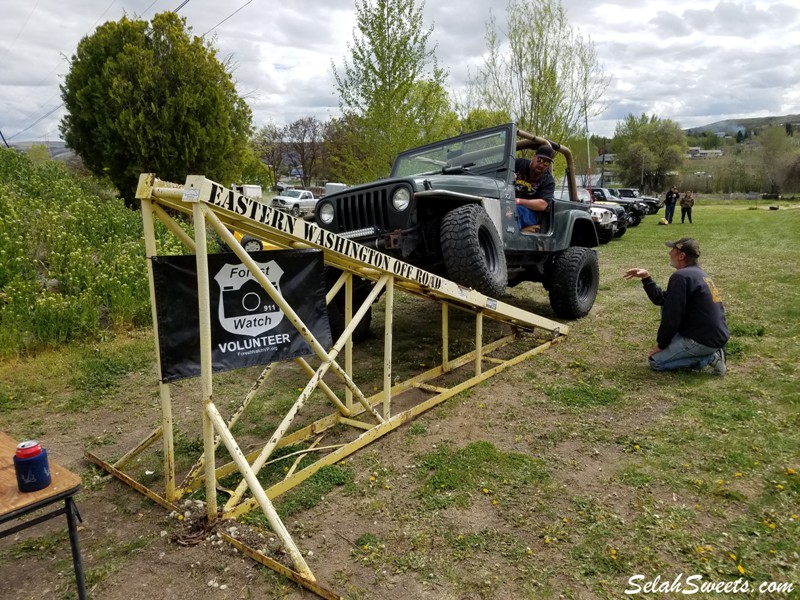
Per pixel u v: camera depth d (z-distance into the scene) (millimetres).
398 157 6305
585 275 6434
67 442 3553
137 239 7922
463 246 4031
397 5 11328
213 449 2521
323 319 3094
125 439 3586
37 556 2416
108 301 6059
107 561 2355
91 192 10312
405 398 4160
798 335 5145
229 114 11914
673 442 3234
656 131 57719
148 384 4570
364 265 3201
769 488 2713
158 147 10695
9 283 5637
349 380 3273
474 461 3090
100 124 10578
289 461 3203
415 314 6902
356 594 2104
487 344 5438
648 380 4262
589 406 3830
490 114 16469
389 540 2441
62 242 6672
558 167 16703
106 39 10797
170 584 2203
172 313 2607
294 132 47406
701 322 4180
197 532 2500
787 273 8367
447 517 2600
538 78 16219
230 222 2801
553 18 15984
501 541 2406
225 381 4633
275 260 2857
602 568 2213
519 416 3727
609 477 2896
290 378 4688
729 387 4035
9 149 11109
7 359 4941
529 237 5398
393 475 3010
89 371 4711
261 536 2436
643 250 12867
